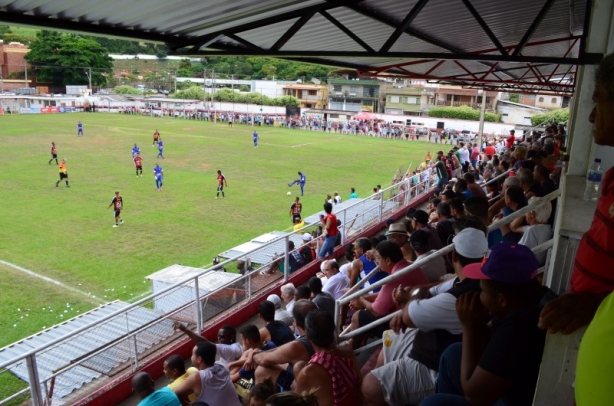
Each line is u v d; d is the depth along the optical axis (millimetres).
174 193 24922
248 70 123500
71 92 98688
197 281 7102
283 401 2402
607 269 1629
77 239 17156
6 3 4484
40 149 38375
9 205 21469
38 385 5312
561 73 19875
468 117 69188
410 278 4367
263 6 5590
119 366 6328
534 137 21703
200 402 4078
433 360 3234
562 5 7652
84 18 5371
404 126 65312
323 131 67062
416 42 9695
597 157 4734
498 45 5754
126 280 13664
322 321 3270
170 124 65250
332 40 8727
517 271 2197
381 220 13805
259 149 43875
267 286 8938
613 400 1190
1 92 89688
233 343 5914
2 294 12617
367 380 3348
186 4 5160
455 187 9367
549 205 4984
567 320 1618
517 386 2127
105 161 33844
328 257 10352
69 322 9391
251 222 20047
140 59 136750
